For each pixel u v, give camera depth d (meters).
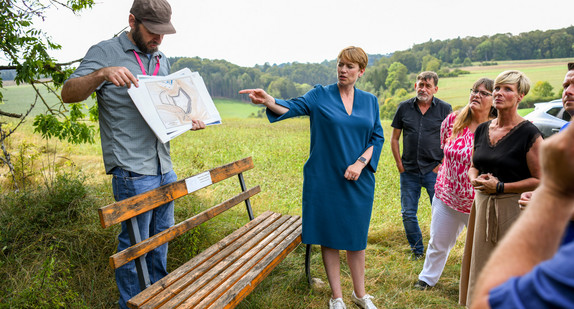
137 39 2.51
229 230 4.05
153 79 2.48
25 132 8.92
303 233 2.89
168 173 2.79
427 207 5.63
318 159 2.82
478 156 2.61
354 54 2.73
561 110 8.76
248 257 2.61
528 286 0.59
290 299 3.14
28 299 2.46
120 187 2.59
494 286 0.64
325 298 3.21
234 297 2.14
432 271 3.39
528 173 2.41
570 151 0.60
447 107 4.10
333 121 2.74
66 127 4.49
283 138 16.61
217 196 5.16
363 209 2.85
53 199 3.78
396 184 7.21
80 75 2.32
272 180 6.96
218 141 13.94
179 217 4.10
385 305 3.12
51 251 3.19
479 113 3.04
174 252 3.54
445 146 3.22
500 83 2.45
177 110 2.53
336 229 2.83
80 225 3.57
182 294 2.11
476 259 2.53
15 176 4.73
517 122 2.48
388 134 20.28
